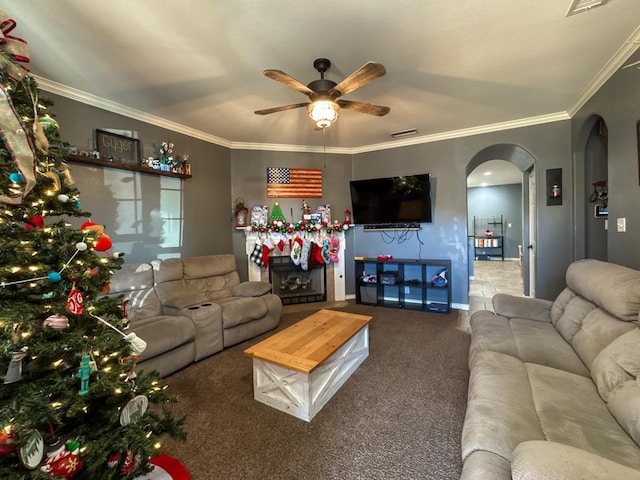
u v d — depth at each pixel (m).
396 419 1.83
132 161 3.16
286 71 2.42
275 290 4.67
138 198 3.24
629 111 2.27
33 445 0.95
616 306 1.59
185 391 2.21
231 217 4.46
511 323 2.32
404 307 4.34
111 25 1.85
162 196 3.51
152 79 2.53
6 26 1.16
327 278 4.77
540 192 3.75
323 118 2.28
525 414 1.18
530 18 1.87
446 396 2.07
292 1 1.68
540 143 3.71
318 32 1.95
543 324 2.29
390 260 4.38
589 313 1.89
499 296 2.76
